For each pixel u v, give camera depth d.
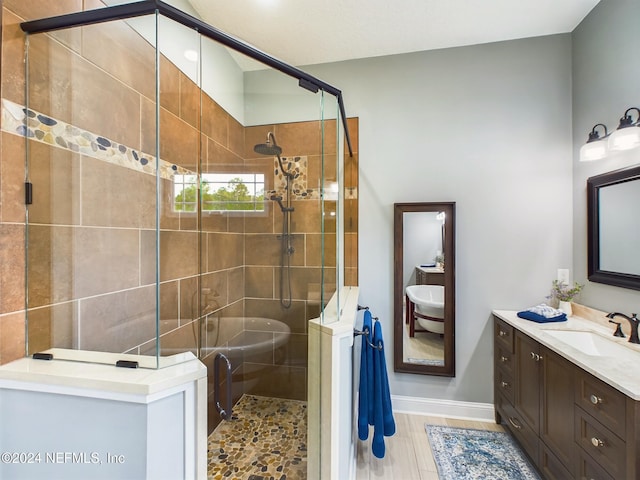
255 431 1.60
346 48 2.14
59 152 0.98
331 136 1.74
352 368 1.65
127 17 0.97
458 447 1.83
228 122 1.86
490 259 2.13
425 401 2.19
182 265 1.51
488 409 2.11
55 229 0.97
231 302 1.85
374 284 2.28
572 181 2.02
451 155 2.18
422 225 2.19
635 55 1.53
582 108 1.91
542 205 2.06
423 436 1.94
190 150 1.58
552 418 1.45
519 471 1.63
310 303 1.74
